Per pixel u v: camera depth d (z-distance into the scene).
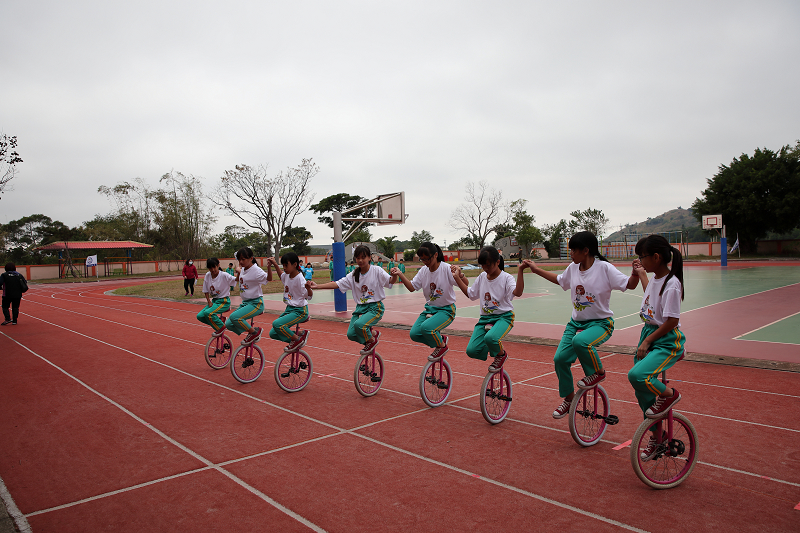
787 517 3.10
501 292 5.01
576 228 66.81
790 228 47.44
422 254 5.48
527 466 3.94
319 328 11.79
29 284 38.22
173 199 60.31
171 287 27.98
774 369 6.85
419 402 5.81
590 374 4.32
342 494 3.48
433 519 3.12
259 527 3.06
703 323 10.72
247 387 6.59
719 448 4.20
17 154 12.72
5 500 3.47
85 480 3.78
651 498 3.38
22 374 7.41
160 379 7.05
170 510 3.29
